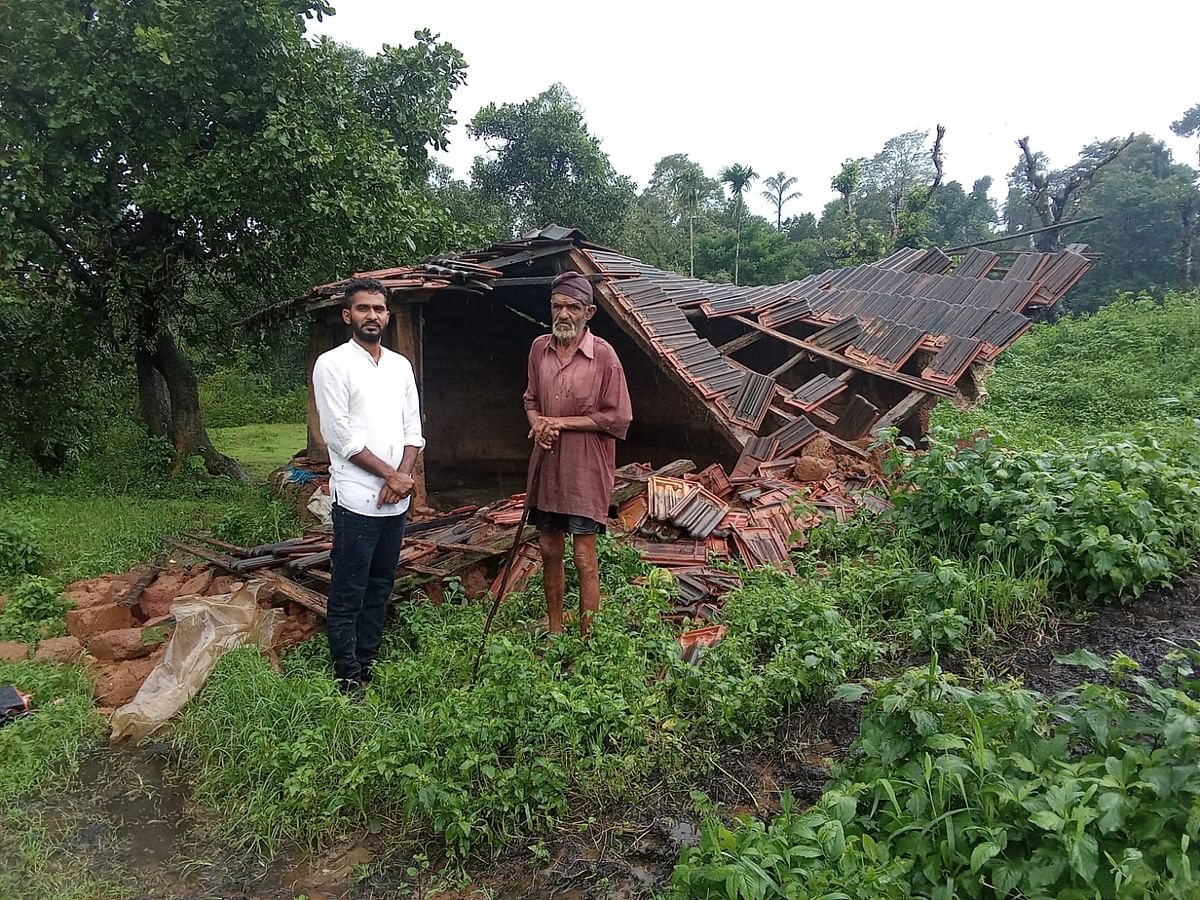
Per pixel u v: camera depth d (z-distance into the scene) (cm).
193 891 282
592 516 402
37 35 894
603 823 300
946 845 229
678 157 4441
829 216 4931
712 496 585
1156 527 433
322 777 323
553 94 2970
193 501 1004
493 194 2859
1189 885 195
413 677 378
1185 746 223
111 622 489
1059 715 261
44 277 1048
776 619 399
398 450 406
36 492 965
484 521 579
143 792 344
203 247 1099
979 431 636
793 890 216
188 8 928
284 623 457
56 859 299
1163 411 1080
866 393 865
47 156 933
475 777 312
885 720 278
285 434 1956
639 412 1140
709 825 253
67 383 1140
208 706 378
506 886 274
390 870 288
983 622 402
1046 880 209
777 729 346
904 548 501
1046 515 437
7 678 418
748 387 790
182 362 1206
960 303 940
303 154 978
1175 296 1977
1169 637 376
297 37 998
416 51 1232
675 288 942
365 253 1085
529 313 1152
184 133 998
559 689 335
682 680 361
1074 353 1602
